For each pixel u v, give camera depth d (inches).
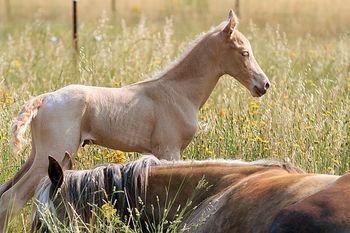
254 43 906.1
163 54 749.9
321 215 251.8
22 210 425.1
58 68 758.5
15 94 587.2
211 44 479.2
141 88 466.3
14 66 767.7
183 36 1158.3
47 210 302.7
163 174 325.1
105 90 455.2
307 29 1285.7
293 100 555.2
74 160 434.0
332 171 442.6
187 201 316.5
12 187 428.8
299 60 829.2
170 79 474.3
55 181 310.5
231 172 314.8
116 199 322.0
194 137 498.6
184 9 1676.9
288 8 1617.9
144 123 457.7
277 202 271.9
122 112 451.5
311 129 493.0
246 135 491.5
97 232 306.2
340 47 825.5
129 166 326.6
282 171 304.2
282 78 687.7
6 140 479.5
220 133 503.5
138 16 1525.6
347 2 1723.7
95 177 319.9
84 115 440.5
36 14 1578.5
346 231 246.7
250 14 1515.7
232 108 559.5
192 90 476.4
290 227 253.3
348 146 476.7
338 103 557.9
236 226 280.7
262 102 568.4
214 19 1488.7
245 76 482.9
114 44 828.6
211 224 292.5
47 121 431.2
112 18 1470.2
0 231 419.5
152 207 320.8
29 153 494.0
